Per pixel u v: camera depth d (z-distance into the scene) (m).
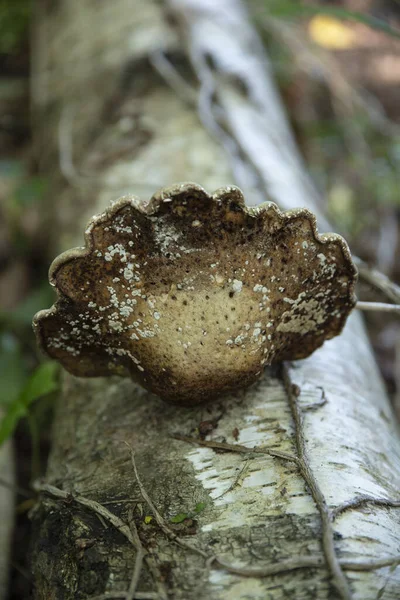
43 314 0.39
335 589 0.34
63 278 0.38
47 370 0.48
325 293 0.40
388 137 0.88
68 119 0.75
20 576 0.48
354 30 1.07
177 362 0.39
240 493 0.38
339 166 0.90
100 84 0.75
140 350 0.40
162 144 0.64
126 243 0.38
